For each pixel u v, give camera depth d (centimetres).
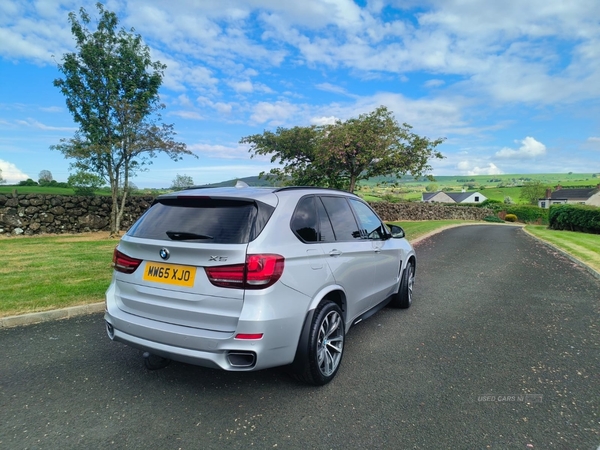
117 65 1331
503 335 464
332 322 349
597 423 277
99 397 311
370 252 439
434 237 1802
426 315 546
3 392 317
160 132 1382
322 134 1656
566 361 387
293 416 285
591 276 849
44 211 1466
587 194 7712
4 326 469
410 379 346
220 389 326
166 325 300
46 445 249
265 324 279
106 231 1605
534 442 254
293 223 329
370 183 3275
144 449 246
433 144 1566
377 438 258
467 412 291
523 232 2255
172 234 308
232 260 281
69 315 514
